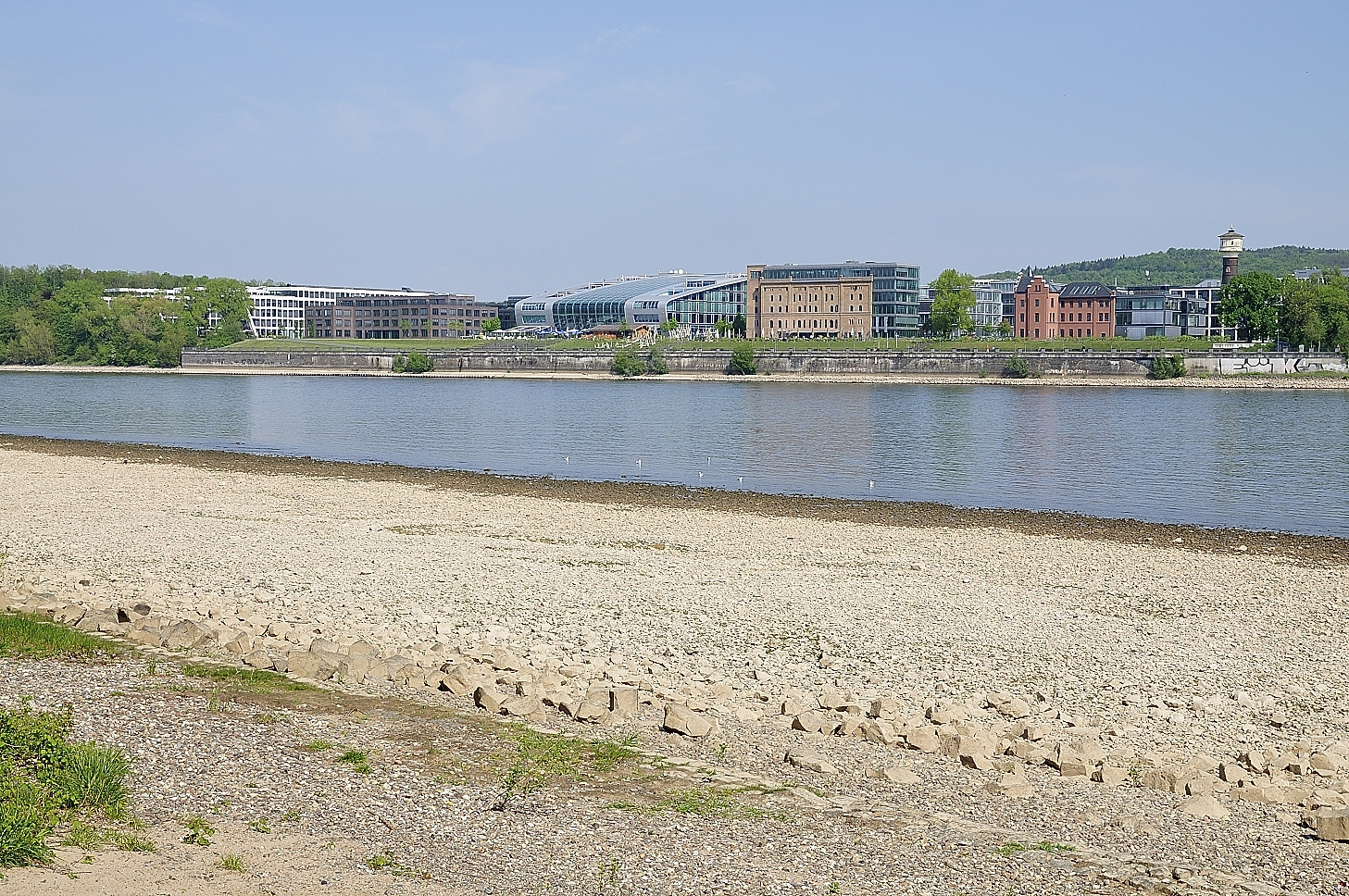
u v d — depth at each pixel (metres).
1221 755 25.52
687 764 23.05
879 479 83.38
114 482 75.69
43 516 58.97
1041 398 178.38
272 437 119.94
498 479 81.19
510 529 57.75
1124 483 80.56
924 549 53.19
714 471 88.44
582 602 39.84
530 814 19.66
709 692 29.08
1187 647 35.28
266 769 20.92
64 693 25.08
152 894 15.21
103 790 18.64
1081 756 24.16
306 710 25.22
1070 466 90.94
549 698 27.16
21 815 16.75
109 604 37.31
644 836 18.84
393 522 59.66
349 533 55.03
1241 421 133.00
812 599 41.12
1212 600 42.47
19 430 127.25
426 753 22.67
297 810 19.08
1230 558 51.75
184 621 32.19
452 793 20.42
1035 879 17.83
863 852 18.59
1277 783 23.22
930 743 24.83
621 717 26.23
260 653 30.23
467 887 16.62
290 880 16.30
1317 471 87.12
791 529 58.84
